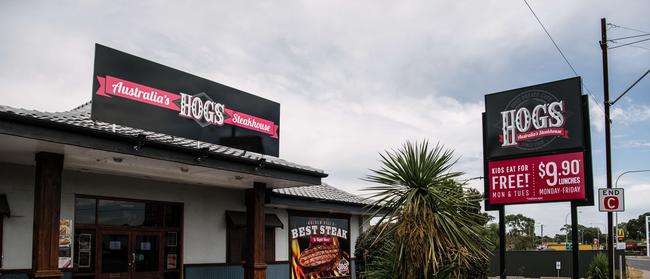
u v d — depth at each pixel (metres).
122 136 11.41
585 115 14.66
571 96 14.77
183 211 16.33
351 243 22.41
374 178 11.18
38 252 10.96
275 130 15.79
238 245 17.92
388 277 11.07
